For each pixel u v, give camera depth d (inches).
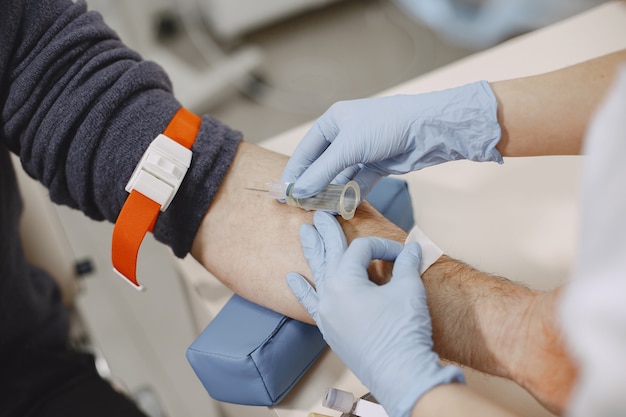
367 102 32.4
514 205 36.0
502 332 26.8
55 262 43.5
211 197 32.3
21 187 39.6
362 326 25.1
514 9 77.4
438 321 28.0
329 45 93.8
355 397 29.3
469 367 28.0
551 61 43.1
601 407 12.4
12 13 29.7
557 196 36.1
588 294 11.8
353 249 27.4
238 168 33.4
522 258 33.4
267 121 84.6
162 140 30.6
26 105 30.6
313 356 30.4
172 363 62.1
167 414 58.2
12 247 36.2
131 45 85.8
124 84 31.0
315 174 30.6
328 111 33.1
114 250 30.6
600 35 44.6
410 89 42.4
